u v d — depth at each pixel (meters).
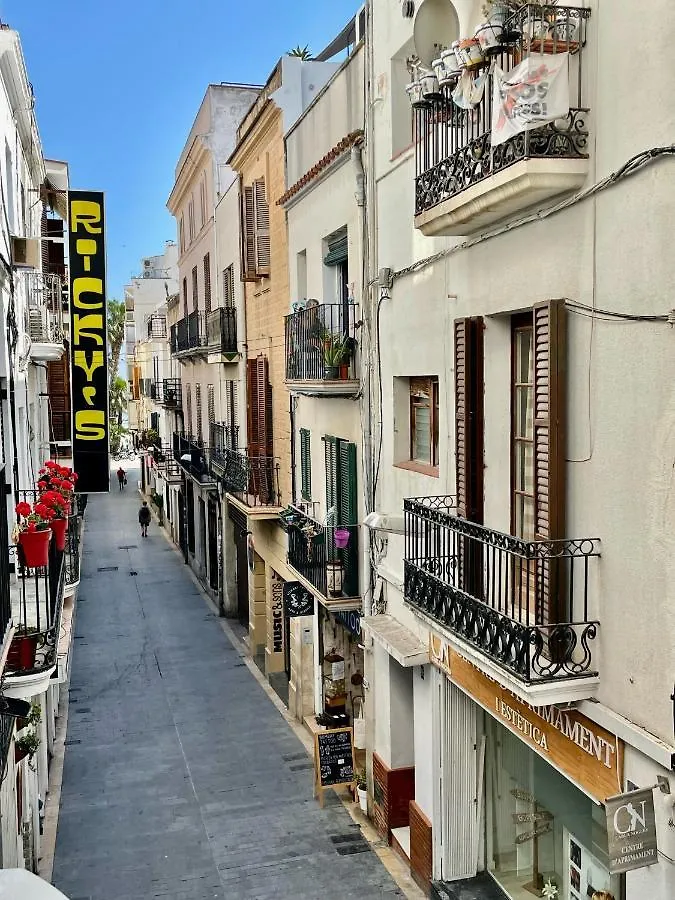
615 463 5.89
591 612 6.25
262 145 17.97
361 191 11.40
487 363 7.91
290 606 14.23
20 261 11.70
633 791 5.57
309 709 15.64
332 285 13.71
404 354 10.16
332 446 13.21
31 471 14.97
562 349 6.37
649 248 5.46
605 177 5.91
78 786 13.11
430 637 9.55
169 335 41.72
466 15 7.74
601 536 6.09
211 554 26.78
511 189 6.36
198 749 14.51
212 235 25.75
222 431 23.48
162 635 22.00
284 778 13.30
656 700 5.57
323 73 16.23
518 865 8.90
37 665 7.74
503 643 6.54
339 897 9.95
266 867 10.63
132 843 11.30
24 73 12.48
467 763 9.65
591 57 6.04
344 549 12.45
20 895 5.45
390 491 10.83
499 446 7.92
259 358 18.28
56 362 22.30
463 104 7.17
